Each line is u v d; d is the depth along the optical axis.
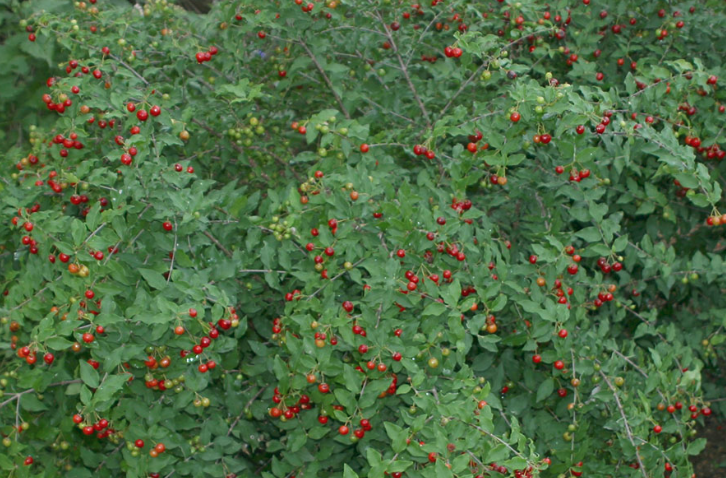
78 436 1.79
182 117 1.84
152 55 1.97
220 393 1.81
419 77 2.11
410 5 1.93
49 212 1.73
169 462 1.72
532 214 1.91
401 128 1.99
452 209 1.78
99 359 1.69
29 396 1.71
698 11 2.06
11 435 1.70
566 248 1.79
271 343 1.86
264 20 1.88
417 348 1.69
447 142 1.95
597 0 2.04
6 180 1.85
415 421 1.61
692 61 2.06
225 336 1.74
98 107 1.81
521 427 1.80
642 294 2.05
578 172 1.79
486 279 1.76
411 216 1.74
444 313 1.74
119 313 1.71
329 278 1.75
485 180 1.87
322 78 2.01
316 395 1.70
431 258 1.79
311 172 1.80
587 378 1.80
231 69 1.97
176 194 1.72
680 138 1.99
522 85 1.74
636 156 1.91
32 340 1.66
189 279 1.72
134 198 1.72
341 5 1.92
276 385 1.81
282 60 1.97
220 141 1.96
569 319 1.79
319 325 1.69
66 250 1.68
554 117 1.76
